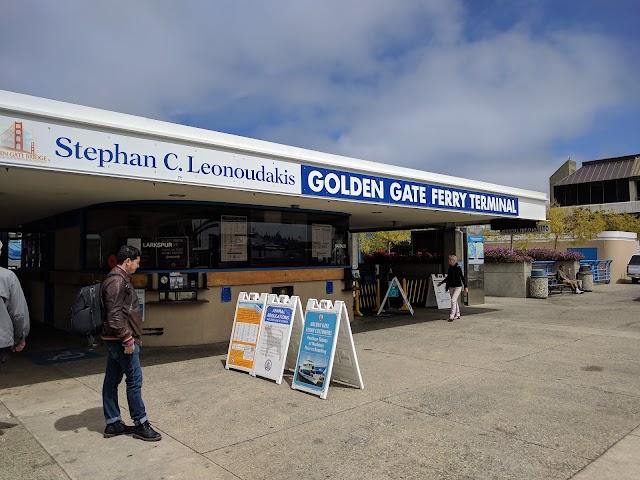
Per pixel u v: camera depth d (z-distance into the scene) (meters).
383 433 4.76
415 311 14.34
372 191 8.95
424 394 5.99
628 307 14.84
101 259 9.70
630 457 4.14
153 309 9.22
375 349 8.76
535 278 18.47
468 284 15.80
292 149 7.79
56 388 6.52
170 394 6.16
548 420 5.04
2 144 5.05
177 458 4.27
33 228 13.88
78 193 8.18
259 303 7.32
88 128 5.62
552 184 55.88
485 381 6.54
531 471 3.91
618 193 48.41
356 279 13.71
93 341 9.50
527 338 9.66
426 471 3.95
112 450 4.46
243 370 7.18
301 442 4.58
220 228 9.67
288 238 10.73
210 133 6.75
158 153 6.17
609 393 5.95
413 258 16.97
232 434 4.81
